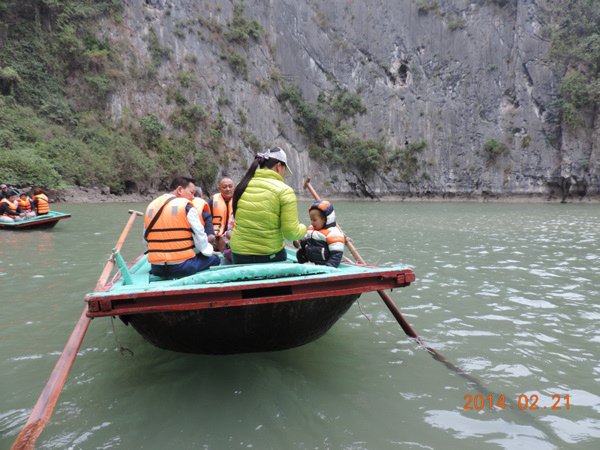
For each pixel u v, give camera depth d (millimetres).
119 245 4375
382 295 3721
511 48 35094
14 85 25062
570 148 31922
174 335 2742
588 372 2859
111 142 26844
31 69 25938
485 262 6832
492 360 3045
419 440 2078
